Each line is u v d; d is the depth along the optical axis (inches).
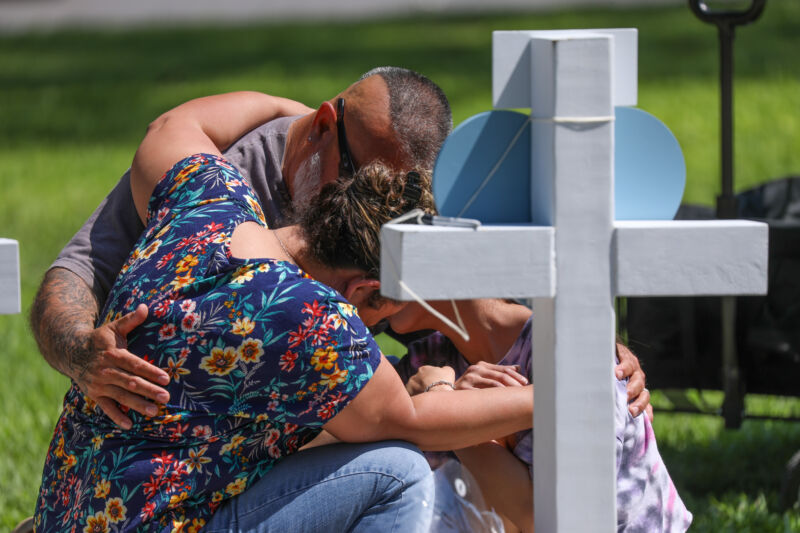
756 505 343.6
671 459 389.1
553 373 180.4
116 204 256.5
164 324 201.9
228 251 206.2
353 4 2210.9
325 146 242.1
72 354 209.9
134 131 1082.7
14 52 1665.8
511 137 185.6
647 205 188.7
